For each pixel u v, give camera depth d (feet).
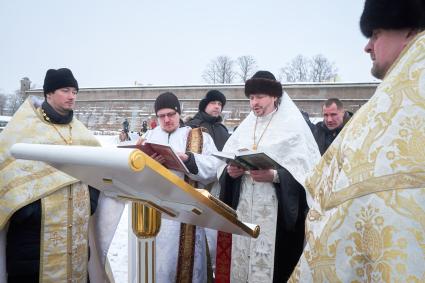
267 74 9.50
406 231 2.53
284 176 8.35
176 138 10.59
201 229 10.19
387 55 3.34
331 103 14.90
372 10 3.34
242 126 10.00
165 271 9.73
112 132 91.40
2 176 7.14
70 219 7.53
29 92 108.99
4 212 6.91
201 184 10.23
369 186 2.74
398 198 2.61
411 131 2.73
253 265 8.69
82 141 8.11
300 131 8.87
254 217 8.76
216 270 9.44
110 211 8.70
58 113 7.88
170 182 3.02
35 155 3.46
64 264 7.41
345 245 2.83
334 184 3.05
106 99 104.47
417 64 2.88
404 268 2.48
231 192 9.43
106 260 9.21
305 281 3.10
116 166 2.71
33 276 7.30
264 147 8.85
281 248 8.95
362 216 2.75
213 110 16.12
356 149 2.93
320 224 3.15
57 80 7.72
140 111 99.30
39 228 7.22
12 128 7.43
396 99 2.86
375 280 2.61
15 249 7.14
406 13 3.15
